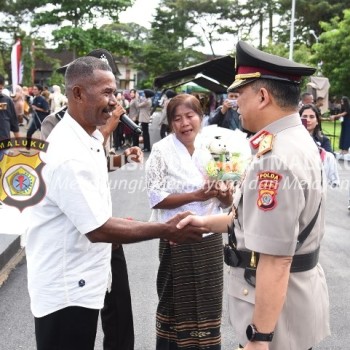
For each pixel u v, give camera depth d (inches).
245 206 79.4
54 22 1010.7
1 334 149.4
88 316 95.0
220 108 294.2
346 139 513.0
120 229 91.4
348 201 341.4
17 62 467.8
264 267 76.9
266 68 79.7
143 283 186.7
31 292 95.3
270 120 81.1
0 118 300.4
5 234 219.8
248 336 77.8
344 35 1081.4
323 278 89.7
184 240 97.7
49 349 95.5
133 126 127.8
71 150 89.0
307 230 80.8
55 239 92.1
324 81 593.6
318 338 86.4
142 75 2096.5
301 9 1648.6
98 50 133.1
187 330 123.0
